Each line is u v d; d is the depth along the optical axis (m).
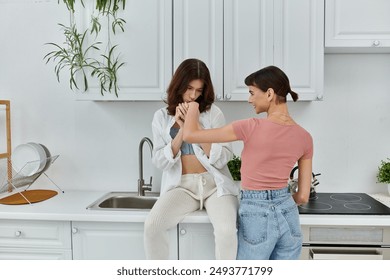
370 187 2.18
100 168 2.25
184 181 1.71
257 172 1.41
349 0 1.82
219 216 1.49
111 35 1.87
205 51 1.85
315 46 1.82
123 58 1.87
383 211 1.71
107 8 1.87
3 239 1.75
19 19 2.22
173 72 1.86
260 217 1.41
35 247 1.73
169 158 1.64
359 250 1.64
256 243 1.42
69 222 1.70
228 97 1.84
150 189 2.10
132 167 2.24
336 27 1.83
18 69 2.25
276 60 1.83
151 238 1.52
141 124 2.22
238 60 1.84
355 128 2.16
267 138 1.37
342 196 2.06
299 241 1.46
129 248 1.68
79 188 2.27
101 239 1.69
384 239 1.62
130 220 1.63
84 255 1.71
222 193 1.66
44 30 2.21
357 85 2.14
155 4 1.85
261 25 1.83
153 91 1.88
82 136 2.25
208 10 1.84
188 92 1.68
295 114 2.17
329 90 2.15
